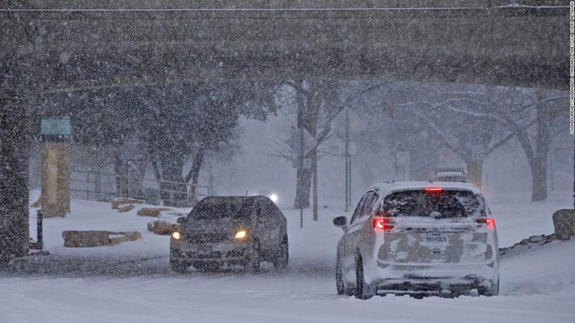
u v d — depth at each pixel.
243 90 146.25
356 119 106.94
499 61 61.66
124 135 139.12
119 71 67.69
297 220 115.19
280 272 58.41
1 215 68.81
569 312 29.38
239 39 59.97
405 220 35.56
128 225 102.00
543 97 164.00
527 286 40.41
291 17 58.97
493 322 27.22
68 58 62.94
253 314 29.98
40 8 60.03
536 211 120.75
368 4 58.53
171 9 59.16
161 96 140.25
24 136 70.56
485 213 36.06
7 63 63.94
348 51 60.81
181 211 108.81
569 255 49.50
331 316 29.17
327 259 68.62
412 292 39.50
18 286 42.72
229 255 57.22
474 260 35.38
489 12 58.03
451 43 59.06
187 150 146.50
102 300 35.66
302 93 154.50
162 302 35.00
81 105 135.88
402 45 59.19
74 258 69.19
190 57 63.53
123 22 59.97
